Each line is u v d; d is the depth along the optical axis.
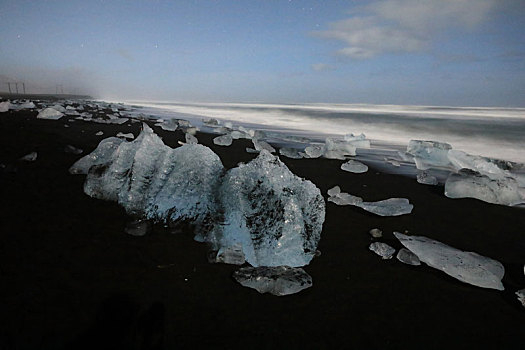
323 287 1.33
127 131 5.23
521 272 1.51
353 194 2.69
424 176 3.15
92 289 1.20
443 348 1.02
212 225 1.69
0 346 0.90
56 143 3.62
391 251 1.62
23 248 1.45
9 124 4.71
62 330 0.98
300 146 5.38
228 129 6.44
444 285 1.37
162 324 1.04
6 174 2.46
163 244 1.60
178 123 7.24
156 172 1.97
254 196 1.73
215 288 1.27
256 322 1.09
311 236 1.64
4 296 1.11
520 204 2.53
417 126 10.18
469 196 2.63
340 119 12.94
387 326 1.11
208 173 1.90
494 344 1.04
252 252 1.52
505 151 6.65
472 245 1.78
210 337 1.00
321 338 1.03
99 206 1.98
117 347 0.93
